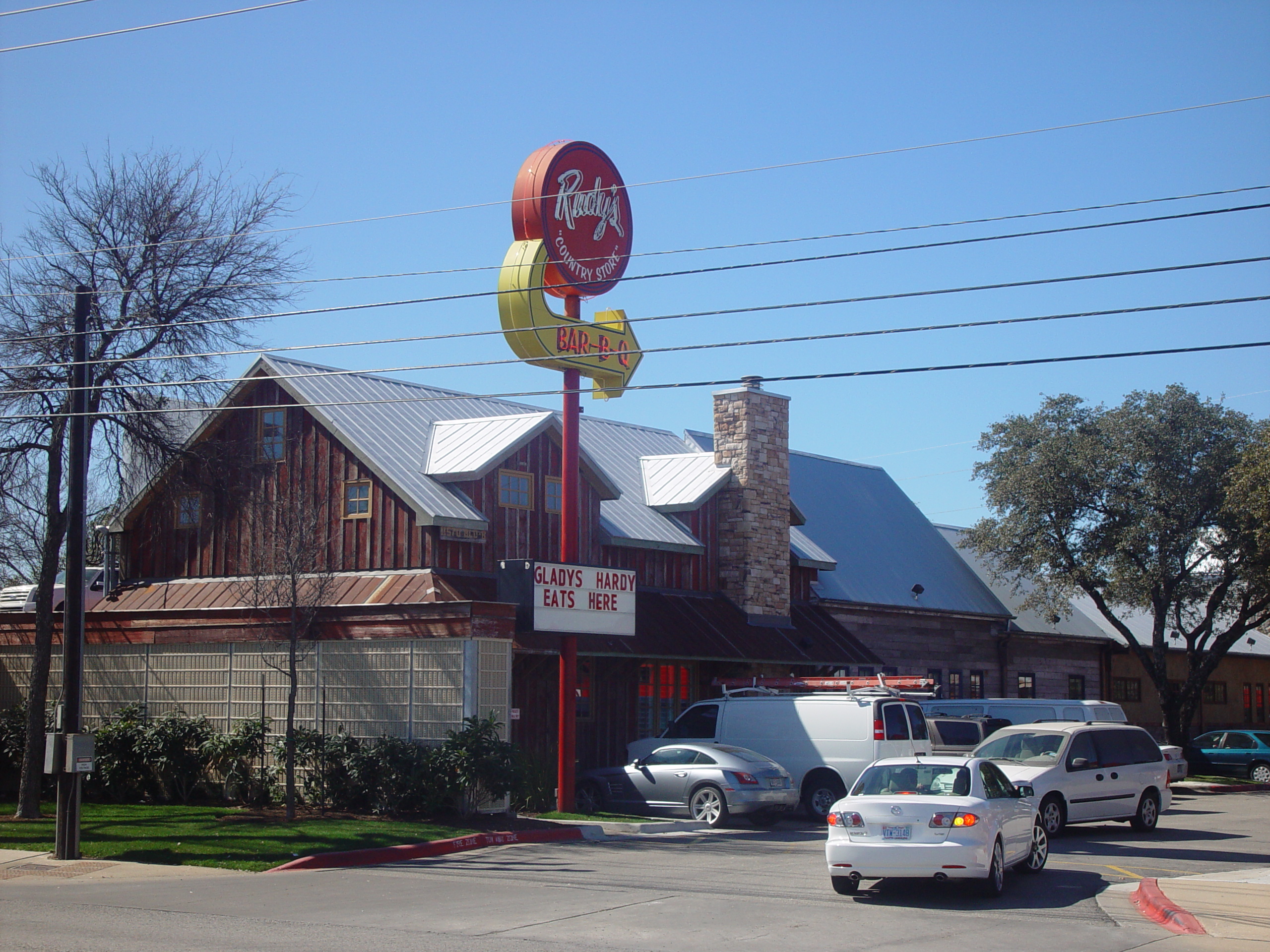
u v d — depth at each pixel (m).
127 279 23.27
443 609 20.75
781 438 32.25
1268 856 17.88
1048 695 42.75
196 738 22.23
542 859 17.28
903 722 23.22
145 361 22.20
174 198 23.80
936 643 38.28
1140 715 46.59
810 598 33.50
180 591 25.66
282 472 25.52
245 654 22.78
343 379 26.53
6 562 27.73
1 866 16.52
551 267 23.08
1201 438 37.06
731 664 29.47
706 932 11.56
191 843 17.67
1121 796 20.98
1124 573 37.34
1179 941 11.30
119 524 26.91
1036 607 40.12
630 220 24.67
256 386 26.14
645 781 22.55
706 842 19.61
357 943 10.90
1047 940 11.32
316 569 21.66
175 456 23.89
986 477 40.34
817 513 38.81
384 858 17.14
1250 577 37.22
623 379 24.28
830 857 13.71
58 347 22.64
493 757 19.75
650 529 29.19
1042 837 15.91
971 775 14.07
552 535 26.55
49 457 22.34
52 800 23.38
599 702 26.59
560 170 23.03
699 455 32.19
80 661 17.55
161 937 11.20
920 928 11.90
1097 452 37.25
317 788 21.16
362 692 21.44
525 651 23.38
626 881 15.16
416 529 23.77
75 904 13.36
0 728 24.34
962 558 42.94
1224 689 50.88
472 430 26.19
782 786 22.11
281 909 12.96
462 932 11.52
